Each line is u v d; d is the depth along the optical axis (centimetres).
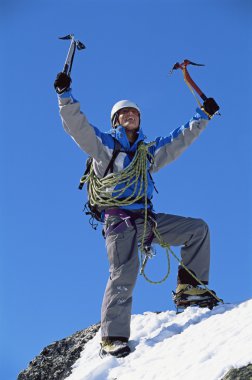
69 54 704
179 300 744
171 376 578
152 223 730
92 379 639
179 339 655
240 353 557
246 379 526
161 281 732
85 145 705
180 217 748
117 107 747
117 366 650
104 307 694
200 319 698
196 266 745
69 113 685
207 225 751
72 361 748
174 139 761
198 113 762
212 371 550
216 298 737
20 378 770
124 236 709
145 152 731
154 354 643
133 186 721
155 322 723
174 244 750
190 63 774
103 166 719
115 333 684
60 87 682
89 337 776
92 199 727
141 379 598
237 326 623
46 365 764
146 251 730
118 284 696
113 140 723
